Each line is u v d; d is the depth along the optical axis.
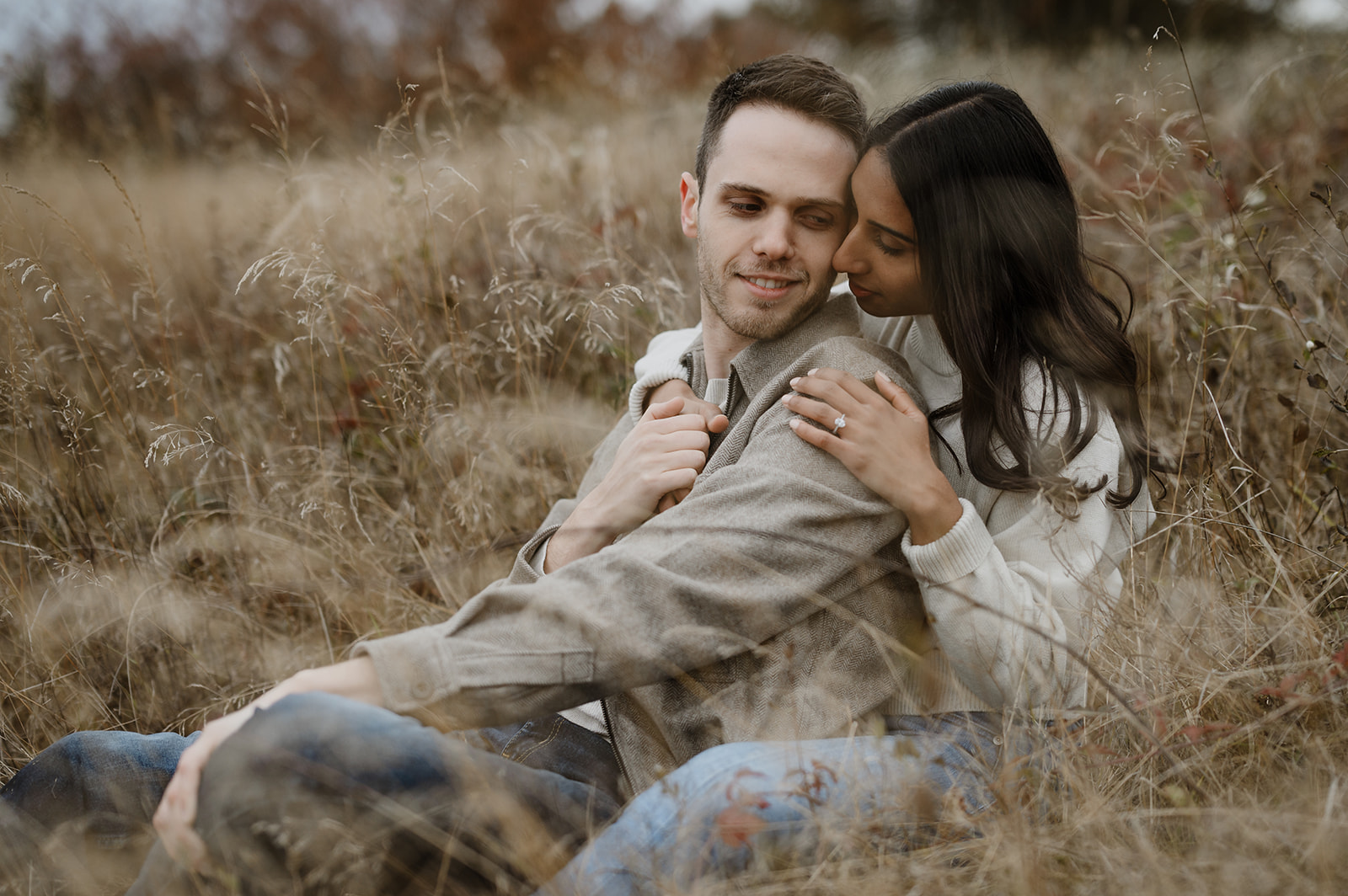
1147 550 1.98
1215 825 1.32
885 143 1.71
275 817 1.29
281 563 2.40
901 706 1.67
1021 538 1.68
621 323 2.88
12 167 4.29
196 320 3.10
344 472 2.58
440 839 1.33
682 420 1.78
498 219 3.35
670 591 1.48
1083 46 9.16
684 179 2.08
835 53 8.67
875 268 1.80
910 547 1.58
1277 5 9.26
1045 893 1.25
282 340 3.20
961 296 1.71
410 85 2.86
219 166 4.64
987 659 1.57
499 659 1.44
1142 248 2.98
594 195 3.46
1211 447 2.16
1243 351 2.38
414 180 3.22
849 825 1.38
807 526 1.56
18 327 2.50
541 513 2.52
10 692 2.04
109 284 2.70
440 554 2.43
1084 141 4.05
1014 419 1.67
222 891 1.32
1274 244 2.62
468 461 2.51
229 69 8.27
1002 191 1.70
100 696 2.13
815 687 1.56
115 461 2.63
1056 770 1.51
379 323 2.65
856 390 1.62
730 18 9.79
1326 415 2.27
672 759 1.60
